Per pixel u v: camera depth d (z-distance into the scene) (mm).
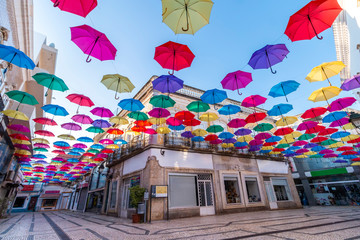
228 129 12680
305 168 17516
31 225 7637
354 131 15148
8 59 3627
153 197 7973
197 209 9031
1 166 10055
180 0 2893
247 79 5215
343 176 15656
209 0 2904
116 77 4973
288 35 3357
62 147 10703
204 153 10633
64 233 5246
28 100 5449
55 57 13602
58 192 30438
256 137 10070
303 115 7332
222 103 13281
